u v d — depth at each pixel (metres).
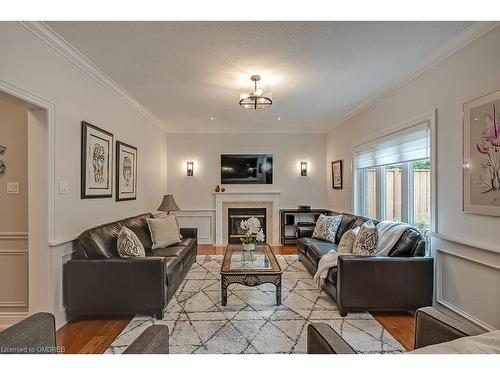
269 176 6.29
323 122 5.62
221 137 6.24
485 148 2.16
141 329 2.42
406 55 2.70
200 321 2.56
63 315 2.53
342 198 5.41
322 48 2.56
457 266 2.48
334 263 3.01
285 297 3.13
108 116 3.44
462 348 1.00
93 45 2.49
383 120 3.81
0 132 2.58
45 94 2.31
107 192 3.38
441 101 2.67
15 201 2.57
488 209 2.13
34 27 2.13
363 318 2.62
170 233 4.00
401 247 2.80
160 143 5.78
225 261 3.24
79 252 2.63
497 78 2.08
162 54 2.67
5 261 2.56
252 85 3.49
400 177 3.53
